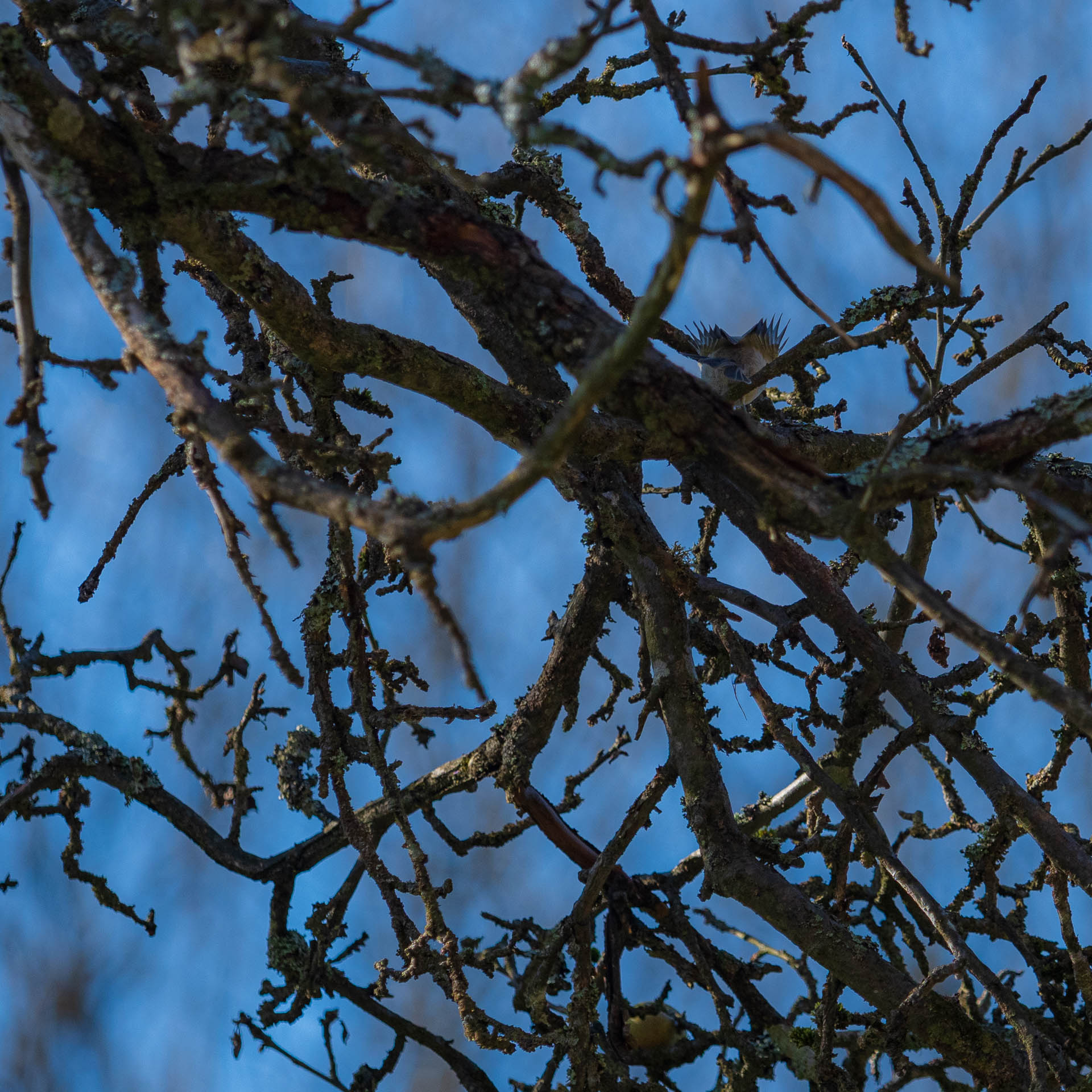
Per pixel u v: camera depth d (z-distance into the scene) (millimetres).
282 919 6703
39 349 3633
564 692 6512
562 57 3273
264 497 3201
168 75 4996
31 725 6754
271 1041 6527
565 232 6969
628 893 6523
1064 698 3578
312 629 6012
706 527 6941
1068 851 5480
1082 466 5445
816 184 3314
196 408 3371
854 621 5891
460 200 6250
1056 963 6293
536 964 6090
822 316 3885
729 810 6051
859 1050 6043
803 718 5789
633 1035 6371
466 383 5492
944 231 6137
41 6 4945
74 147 4172
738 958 6469
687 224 2875
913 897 5488
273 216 4277
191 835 6840
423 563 2945
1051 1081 5246
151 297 4480
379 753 5742
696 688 6223
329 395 5629
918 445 4148
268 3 3480
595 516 5777
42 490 3584
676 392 3982
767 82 4707
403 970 5797
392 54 3516
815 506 3775
